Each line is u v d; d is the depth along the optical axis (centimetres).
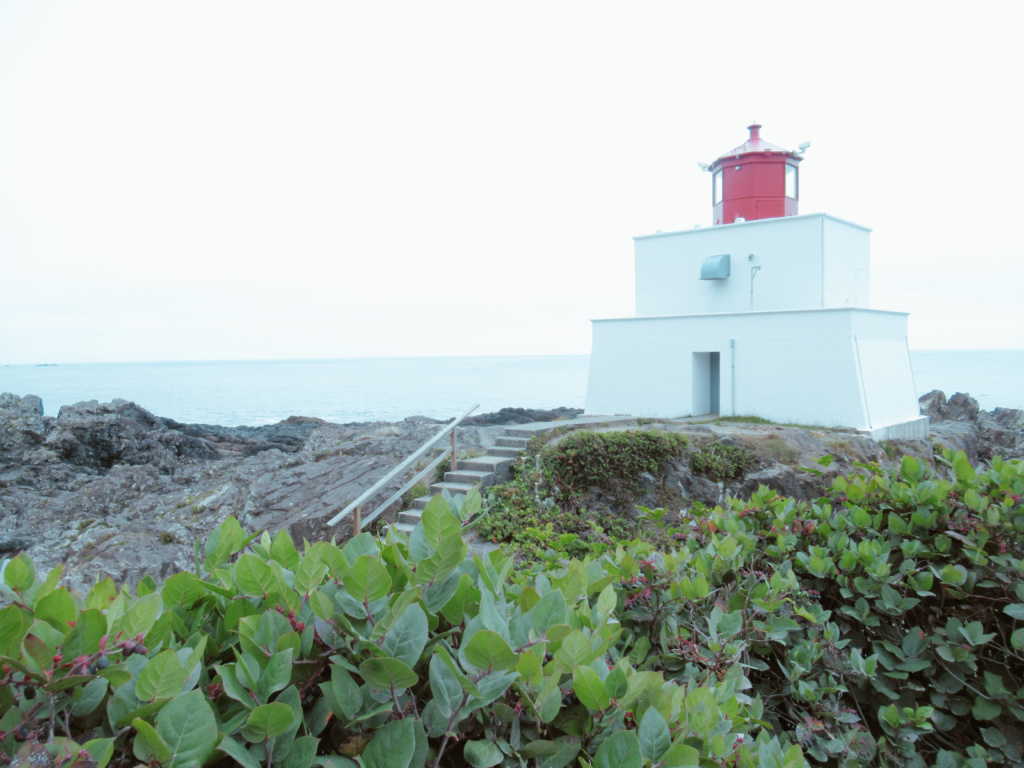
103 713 170
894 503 398
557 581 242
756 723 268
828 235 2031
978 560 334
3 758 146
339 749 163
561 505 1284
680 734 191
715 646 285
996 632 341
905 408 2039
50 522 1555
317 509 1188
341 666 170
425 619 179
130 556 1120
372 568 182
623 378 2159
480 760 162
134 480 1677
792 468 1372
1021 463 388
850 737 288
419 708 188
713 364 2184
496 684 167
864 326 1862
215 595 227
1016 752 306
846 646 356
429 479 1264
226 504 1374
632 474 1351
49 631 166
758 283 2116
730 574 364
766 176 2362
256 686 171
